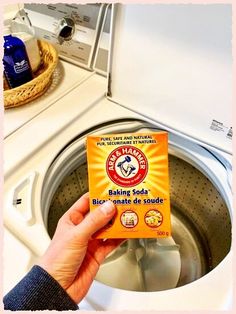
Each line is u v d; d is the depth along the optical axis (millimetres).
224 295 553
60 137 807
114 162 562
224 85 685
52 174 767
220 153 756
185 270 852
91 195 557
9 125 814
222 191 768
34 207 676
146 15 717
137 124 871
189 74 717
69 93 904
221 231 824
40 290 477
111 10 807
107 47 900
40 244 618
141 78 798
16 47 819
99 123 844
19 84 868
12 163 729
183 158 866
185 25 674
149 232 552
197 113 751
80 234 513
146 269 824
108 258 832
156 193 555
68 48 968
